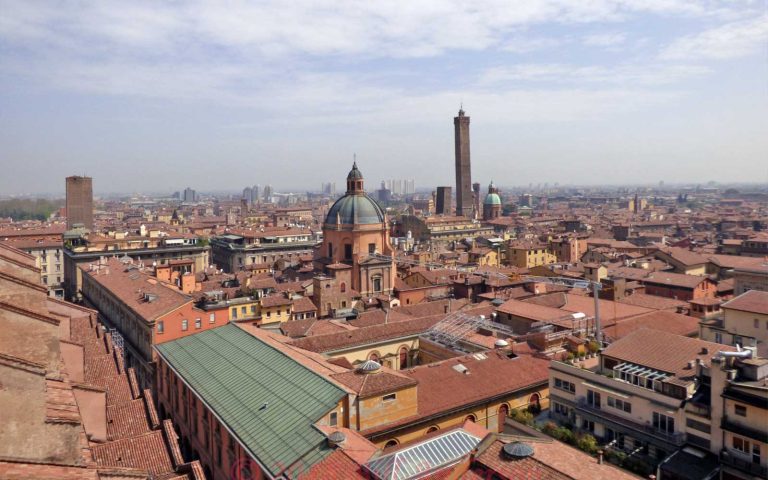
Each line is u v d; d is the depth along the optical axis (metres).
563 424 70.00
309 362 70.62
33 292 40.78
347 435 53.81
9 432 28.84
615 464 59.03
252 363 72.81
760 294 90.50
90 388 52.09
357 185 171.25
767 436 50.78
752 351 57.12
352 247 164.62
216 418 63.94
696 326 98.88
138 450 53.50
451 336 100.56
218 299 123.94
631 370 64.88
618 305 113.00
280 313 130.00
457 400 71.81
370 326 104.62
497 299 122.06
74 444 30.75
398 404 64.88
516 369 81.06
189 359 81.62
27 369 29.25
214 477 67.56
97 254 195.88
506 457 42.19
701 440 56.47
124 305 123.75
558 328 93.56
